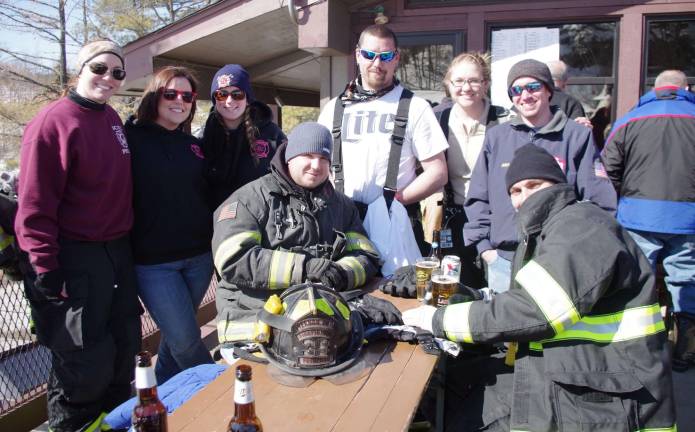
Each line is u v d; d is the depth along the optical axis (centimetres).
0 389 313
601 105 535
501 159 319
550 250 197
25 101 1619
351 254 268
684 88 390
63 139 250
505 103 547
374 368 201
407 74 567
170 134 304
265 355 201
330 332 197
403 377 195
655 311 199
